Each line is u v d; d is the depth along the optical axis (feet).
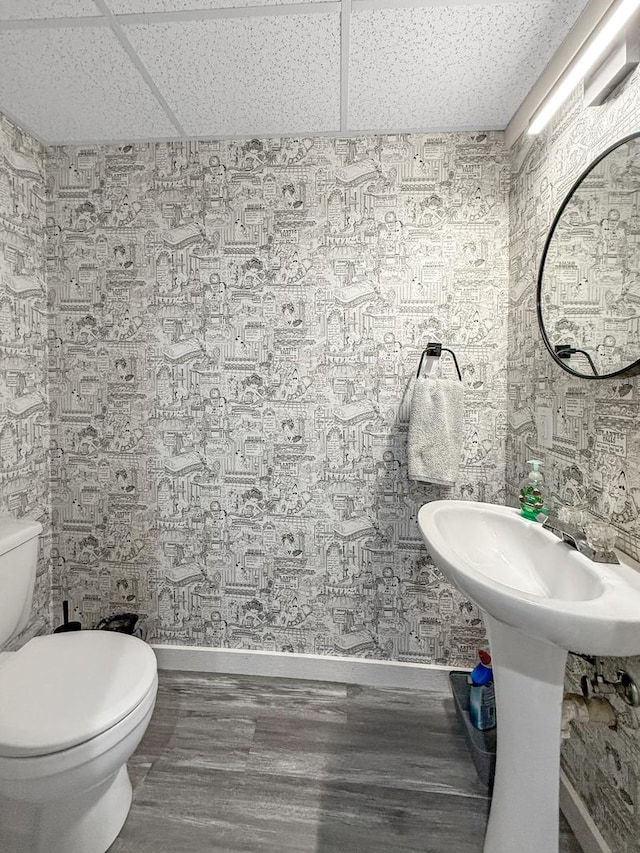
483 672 4.99
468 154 5.80
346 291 6.00
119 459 6.41
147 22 3.97
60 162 6.21
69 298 6.31
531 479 4.47
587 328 3.94
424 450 5.53
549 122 4.77
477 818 4.32
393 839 4.12
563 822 4.31
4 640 4.57
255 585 6.37
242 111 5.36
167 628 6.53
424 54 4.36
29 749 3.26
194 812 4.34
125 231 6.20
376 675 6.22
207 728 5.40
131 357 6.30
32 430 6.11
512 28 4.02
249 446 6.25
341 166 5.92
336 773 4.79
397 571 6.16
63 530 6.53
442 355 5.92
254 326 6.14
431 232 5.88
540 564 3.91
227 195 6.06
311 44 4.23
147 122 5.62
